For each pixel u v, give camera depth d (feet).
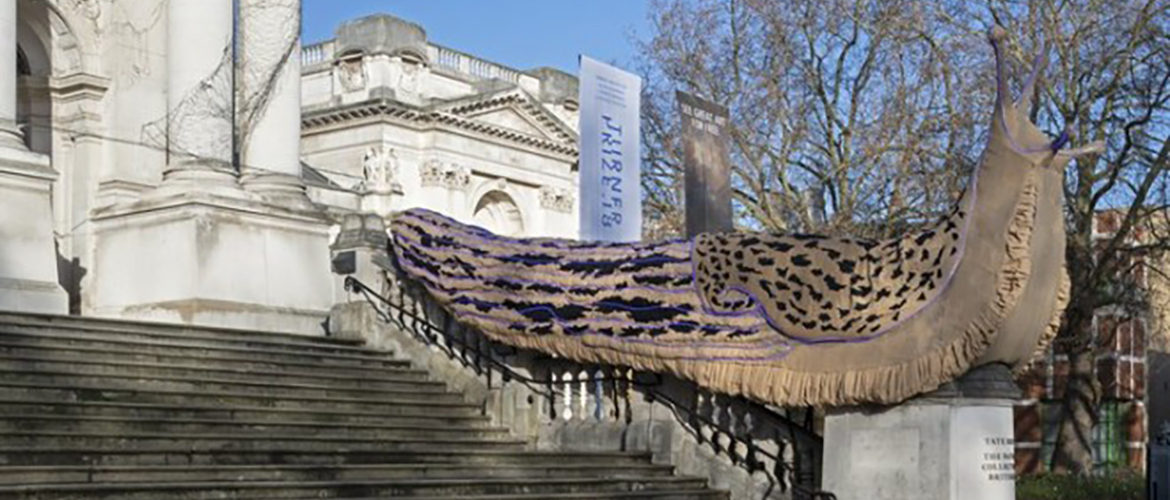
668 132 111.86
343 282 74.18
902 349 52.80
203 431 53.78
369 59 218.18
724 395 59.06
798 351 55.26
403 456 55.31
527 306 63.72
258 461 51.03
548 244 64.90
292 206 86.43
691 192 75.05
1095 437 173.17
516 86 230.68
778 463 57.16
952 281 51.88
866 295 53.88
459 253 67.51
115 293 83.41
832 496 54.80
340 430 57.77
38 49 99.14
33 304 75.66
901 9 101.04
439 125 220.23
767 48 107.04
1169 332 206.28
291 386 61.36
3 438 47.39
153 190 87.86
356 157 215.10
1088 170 103.76
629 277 60.70
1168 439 67.46
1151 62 100.58
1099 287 109.81
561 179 244.01
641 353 59.52
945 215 53.31
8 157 76.48
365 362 67.72
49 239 77.82
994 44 51.37
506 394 64.75
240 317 81.20
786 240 56.90
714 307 57.67
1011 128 50.72
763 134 106.01
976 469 52.60
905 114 100.27
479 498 49.90
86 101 98.17
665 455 60.80
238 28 89.86
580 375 63.98
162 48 99.14
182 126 84.48
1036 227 50.72
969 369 52.49
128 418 52.26
